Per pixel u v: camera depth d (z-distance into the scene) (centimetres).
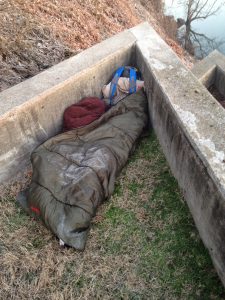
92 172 305
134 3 1053
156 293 265
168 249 288
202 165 265
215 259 265
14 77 396
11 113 316
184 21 1586
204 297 259
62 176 307
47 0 538
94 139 344
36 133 351
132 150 360
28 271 278
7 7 466
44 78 359
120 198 327
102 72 399
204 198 268
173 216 309
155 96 359
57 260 283
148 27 446
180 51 1072
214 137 278
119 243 296
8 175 342
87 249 291
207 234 273
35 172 317
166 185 334
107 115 366
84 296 265
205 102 316
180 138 304
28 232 302
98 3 677
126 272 278
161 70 360
